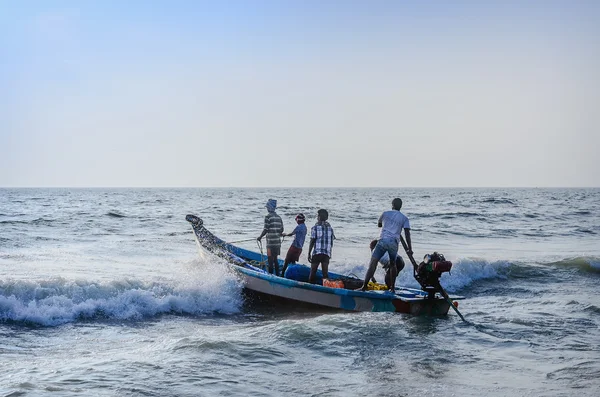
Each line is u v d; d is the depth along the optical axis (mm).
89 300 10812
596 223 42812
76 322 10289
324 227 11719
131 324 10375
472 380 7008
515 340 9086
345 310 11023
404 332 9344
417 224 39281
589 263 18266
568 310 11812
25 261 17766
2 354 8055
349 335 8992
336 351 8125
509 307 12227
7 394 5992
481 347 8625
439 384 6828
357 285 11859
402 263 11406
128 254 20266
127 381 6523
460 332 9555
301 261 19469
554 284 16078
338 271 16875
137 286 11648
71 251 20734
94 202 75500
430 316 10766
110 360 7352
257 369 7164
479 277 16828
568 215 53125
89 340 9133
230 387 6480
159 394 6160
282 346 8250
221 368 7129
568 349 8586
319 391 6484
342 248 23188
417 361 7777
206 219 41656
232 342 8273
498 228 36781
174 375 6785
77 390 6188
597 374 7328
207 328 10266
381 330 9375
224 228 32781
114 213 44375
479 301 13195
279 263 13922
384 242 10969
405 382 6887
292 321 9797
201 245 14281
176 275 14305
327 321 9781
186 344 8094
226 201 85750
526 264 17938
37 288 10742
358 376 7070
